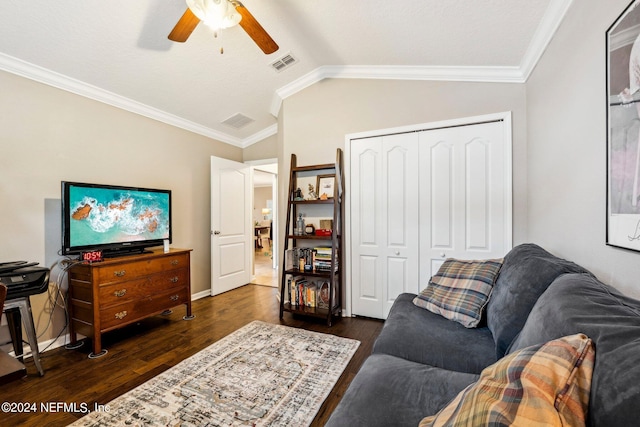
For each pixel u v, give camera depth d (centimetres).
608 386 54
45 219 241
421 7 196
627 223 108
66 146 255
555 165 183
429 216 280
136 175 314
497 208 256
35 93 235
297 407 165
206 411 162
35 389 184
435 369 120
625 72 108
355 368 205
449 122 271
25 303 198
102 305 233
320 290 313
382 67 291
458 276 192
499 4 182
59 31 204
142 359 221
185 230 372
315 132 328
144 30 216
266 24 231
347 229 312
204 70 278
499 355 127
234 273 432
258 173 666
